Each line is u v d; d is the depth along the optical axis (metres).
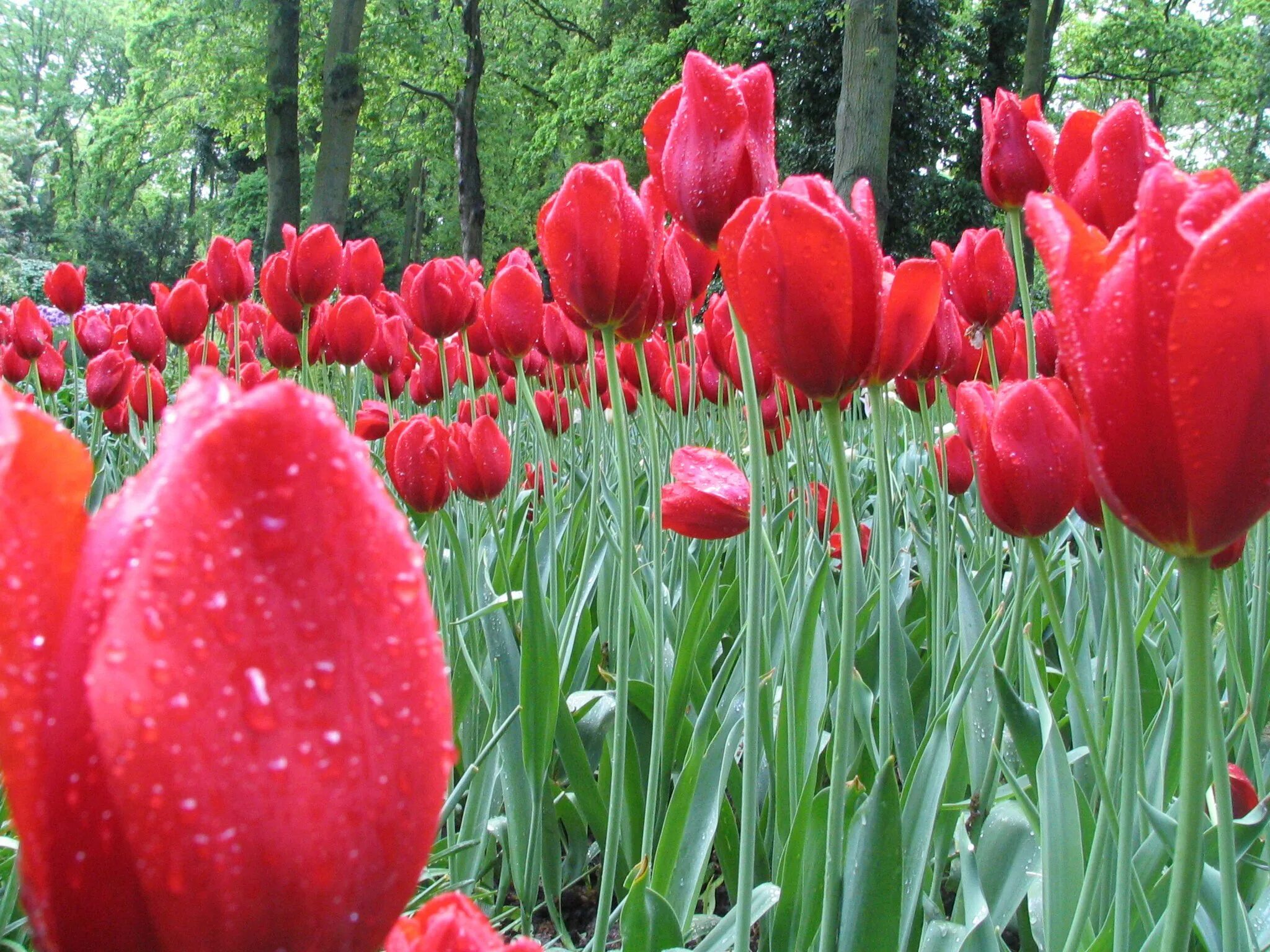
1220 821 1.08
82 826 0.29
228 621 0.30
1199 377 0.61
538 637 1.94
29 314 4.26
